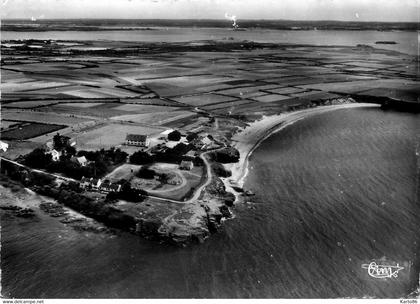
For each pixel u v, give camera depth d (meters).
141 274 69.69
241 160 125.12
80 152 117.69
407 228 83.94
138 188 98.50
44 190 100.38
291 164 122.75
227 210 92.06
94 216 89.38
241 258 74.69
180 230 81.69
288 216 90.44
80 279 67.62
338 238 80.88
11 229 83.25
